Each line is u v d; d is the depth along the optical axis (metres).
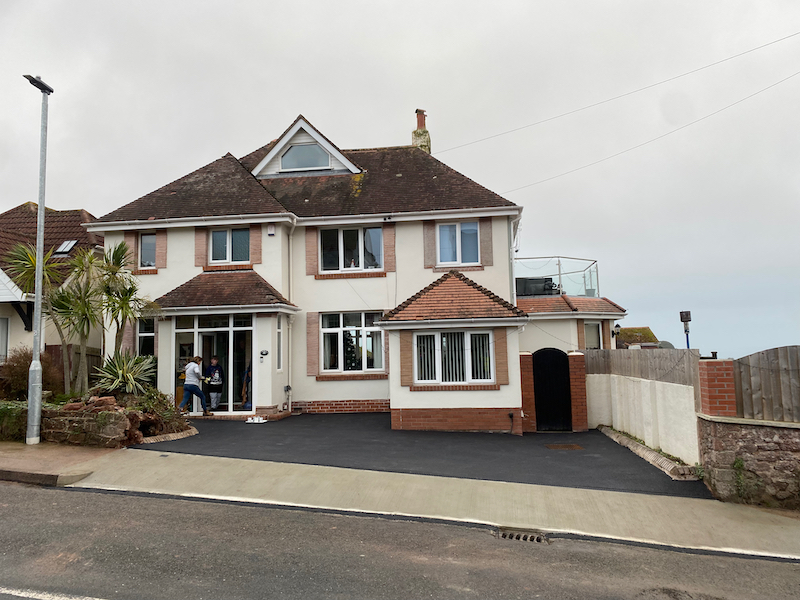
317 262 17.33
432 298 14.37
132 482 8.42
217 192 17.78
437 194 17.73
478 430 13.47
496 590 5.40
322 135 19.34
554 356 14.53
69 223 20.72
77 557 5.80
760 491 8.08
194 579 5.39
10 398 12.73
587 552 6.50
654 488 8.69
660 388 10.63
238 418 14.89
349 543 6.45
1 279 15.46
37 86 10.72
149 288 16.81
